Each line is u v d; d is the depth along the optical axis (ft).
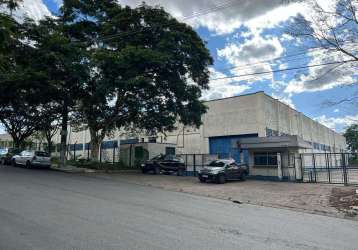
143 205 38.11
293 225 31.58
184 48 86.07
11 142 231.09
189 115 92.63
